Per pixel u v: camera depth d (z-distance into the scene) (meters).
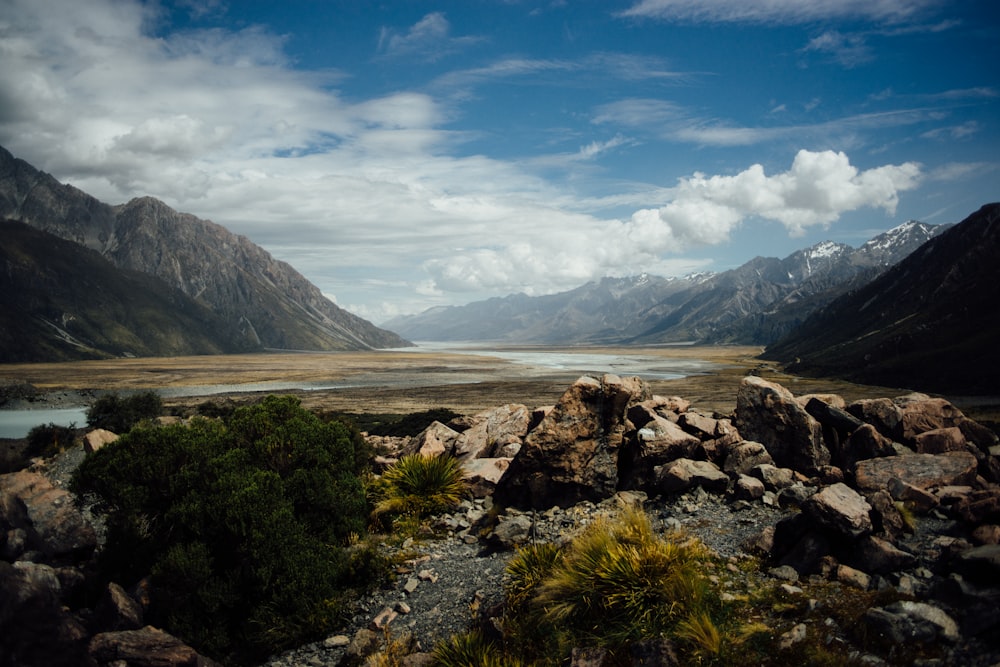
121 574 11.55
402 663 8.24
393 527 13.84
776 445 13.46
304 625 9.92
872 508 9.12
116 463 12.11
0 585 6.57
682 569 8.11
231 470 12.24
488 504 14.64
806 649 6.52
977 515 8.88
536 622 8.35
